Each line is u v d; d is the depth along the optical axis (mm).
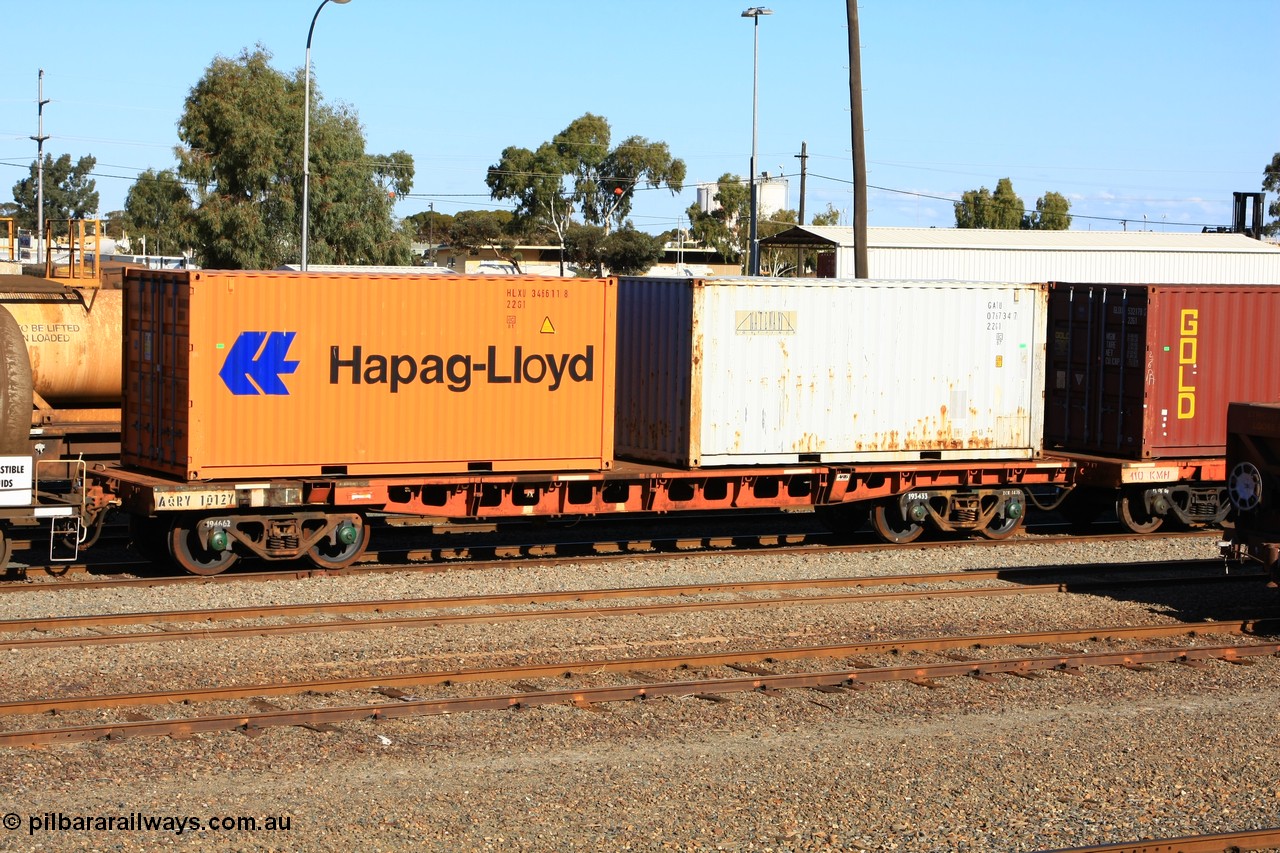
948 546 25797
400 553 24094
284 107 75500
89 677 15562
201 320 21109
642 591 20891
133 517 22500
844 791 12039
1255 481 20156
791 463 25344
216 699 14602
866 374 25672
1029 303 26938
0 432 21344
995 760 13039
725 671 16500
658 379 25406
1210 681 16531
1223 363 27609
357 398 22219
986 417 26703
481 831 10922
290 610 19016
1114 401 27734
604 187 122812
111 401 28891
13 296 27109
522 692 15219
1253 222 84688
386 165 98250
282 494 21594
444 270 42625
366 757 12805
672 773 12492
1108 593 21906
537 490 23859
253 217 74250
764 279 24875
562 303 23594
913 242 65562
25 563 22562
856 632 18938
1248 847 10695
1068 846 10781
